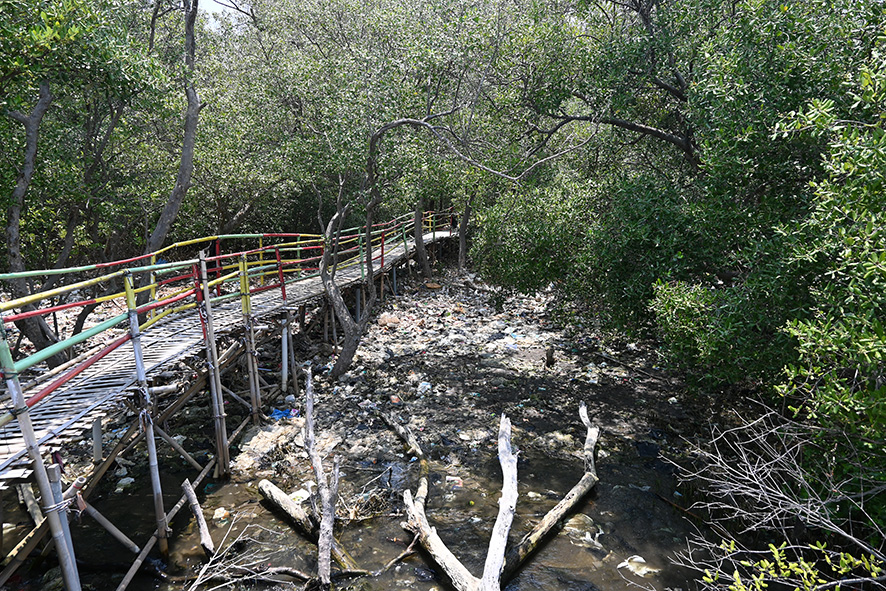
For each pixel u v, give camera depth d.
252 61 17.20
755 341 5.88
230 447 7.77
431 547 5.53
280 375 10.18
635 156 11.38
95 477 5.01
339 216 10.89
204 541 5.52
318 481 6.28
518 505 6.61
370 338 12.84
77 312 14.68
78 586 4.05
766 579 5.25
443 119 10.88
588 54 8.70
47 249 12.49
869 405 3.52
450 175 10.09
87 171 10.84
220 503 6.46
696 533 6.11
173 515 5.85
